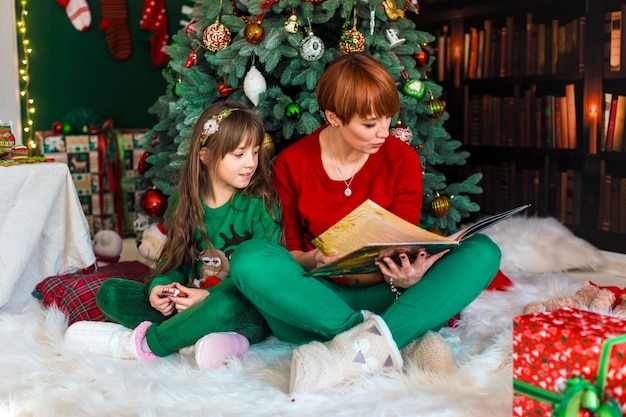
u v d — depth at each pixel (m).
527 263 2.74
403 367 1.67
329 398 1.55
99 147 3.60
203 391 1.61
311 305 1.64
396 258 1.65
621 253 2.87
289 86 2.52
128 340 1.83
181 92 2.48
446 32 3.55
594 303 1.98
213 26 2.42
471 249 1.71
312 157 1.93
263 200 1.95
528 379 1.27
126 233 3.75
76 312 2.12
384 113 1.70
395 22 2.51
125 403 1.57
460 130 3.53
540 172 3.16
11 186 2.30
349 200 1.91
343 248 1.70
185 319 1.77
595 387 1.17
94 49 4.16
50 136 3.52
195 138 1.95
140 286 2.01
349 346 1.60
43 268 2.45
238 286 1.69
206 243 1.98
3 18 3.86
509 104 3.26
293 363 1.58
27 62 4.00
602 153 2.89
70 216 2.44
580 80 2.94
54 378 1.72
